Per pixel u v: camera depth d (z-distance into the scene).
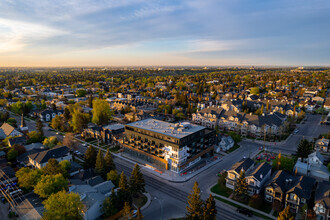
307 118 160.62
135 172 66.94
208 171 85.69
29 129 141.00
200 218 53.28
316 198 58.94
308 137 120.81
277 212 61.03
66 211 52.88
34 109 185.75
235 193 68.19
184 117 164.88
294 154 98.38
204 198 67.88
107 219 57.69
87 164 84.62
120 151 105.94
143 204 65.56
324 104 180.12
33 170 71.88
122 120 160.50
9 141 104.62
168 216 60.06
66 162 81.38
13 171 80.25
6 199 66.31
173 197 69.12
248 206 63.94
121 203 60.81
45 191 61.34
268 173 73.12
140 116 153.62
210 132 98.62
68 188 65.19
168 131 90.81
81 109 169.12
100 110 148.12
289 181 65.69
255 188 66.44
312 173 78.50
